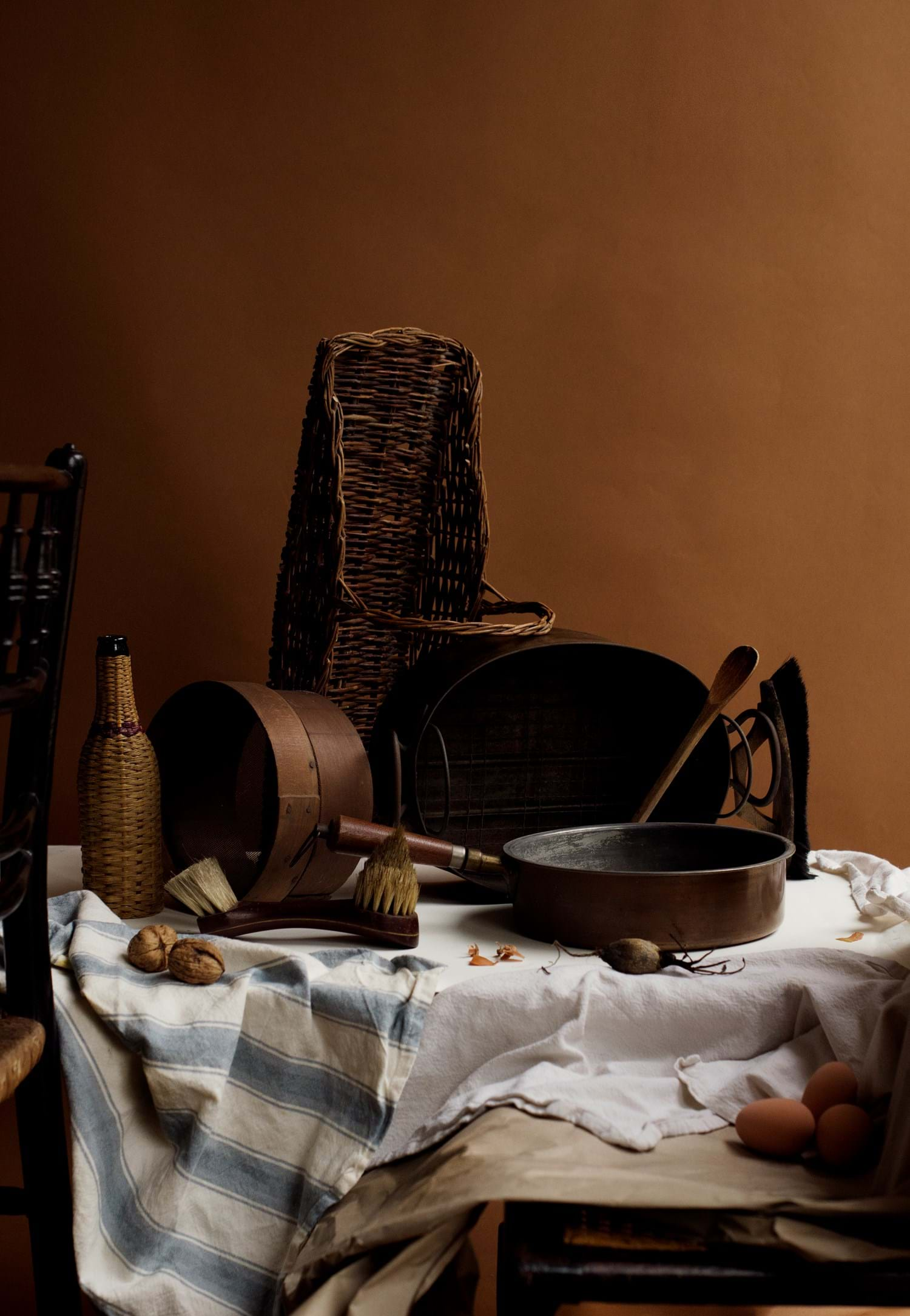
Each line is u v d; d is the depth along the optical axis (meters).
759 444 1.99
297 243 1.85
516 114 1.90
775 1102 0.88
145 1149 0.96
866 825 2.04
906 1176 0.80
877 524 2.02
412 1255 0.83
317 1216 0.93
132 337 1.81
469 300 1.90
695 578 1.99
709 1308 0.97
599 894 1.13
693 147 1.95
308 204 1.85
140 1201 0.93
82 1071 0.97
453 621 1.60
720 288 1.97
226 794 1.44
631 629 1.98
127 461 1.82
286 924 1.16
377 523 1.60
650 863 1.31
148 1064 0.95
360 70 1.85
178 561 1.84
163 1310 0.89
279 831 1.19
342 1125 0.95
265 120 1.83
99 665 1.26
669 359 1.96
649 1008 1.00
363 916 1.16
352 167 1.86
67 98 1.78
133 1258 0.91
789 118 1.96
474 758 1.47
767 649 2.01
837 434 2.01
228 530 1.85
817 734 2.03
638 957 1.06
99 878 1.26
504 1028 1.00
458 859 1.27
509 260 1.91
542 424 1.94
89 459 1.80
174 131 1.81
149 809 1.27
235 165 1.83
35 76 1.77
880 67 1.97
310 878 1.25
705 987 1.01
